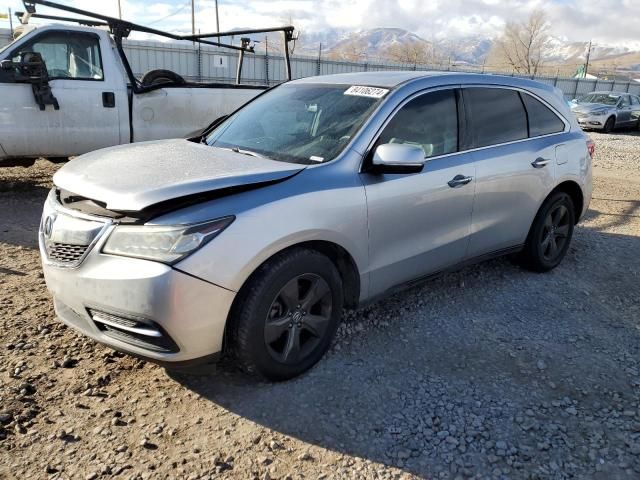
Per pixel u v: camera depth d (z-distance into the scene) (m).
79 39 7.19
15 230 5.91
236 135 4.09
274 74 30.72
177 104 7.89
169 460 2.63
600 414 3.09
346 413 3.01
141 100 7.60
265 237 2.91
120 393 3.12
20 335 3.65
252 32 9.37
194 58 27.38
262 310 2.98
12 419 2.85
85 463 2.59
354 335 3.84
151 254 2.71
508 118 4.61
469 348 3.74
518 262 5.23
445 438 2.85
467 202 4.09
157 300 2.68
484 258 4.52
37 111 6.89
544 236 5.05
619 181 10.44
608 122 21.98
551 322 4.20
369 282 3.58
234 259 2.81
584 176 5.22
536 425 2.98
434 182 3.81
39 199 7.27
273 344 3.19
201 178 2.95
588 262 5.59
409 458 2.71
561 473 2.65
